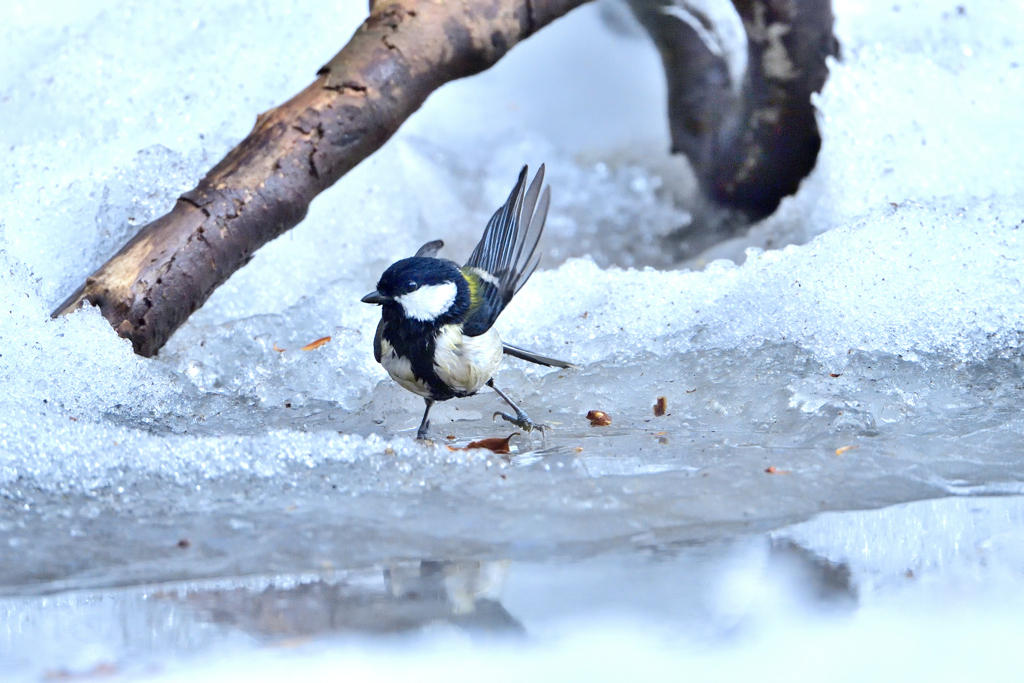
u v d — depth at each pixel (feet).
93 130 34.30
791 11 36.01
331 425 24.64
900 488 18.37
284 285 33.78
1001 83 36.47
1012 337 26.63
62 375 24.63
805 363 26.21
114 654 11.82
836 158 36.68
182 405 25.81
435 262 21.09
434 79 30.01
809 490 18.22
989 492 18.11
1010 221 29.55
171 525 16.85
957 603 12.91
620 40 57.72
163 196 30.89
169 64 36.68
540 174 24.20
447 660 11.41
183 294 26.58
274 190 27.55
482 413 25.62
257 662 11.42
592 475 19.33
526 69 53.98
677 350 27.84
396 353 21.57
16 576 14.61
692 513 16.99
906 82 36.76
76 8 40.14
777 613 12.73
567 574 14.28
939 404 24.23
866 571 14.14
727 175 40.34
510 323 29.19
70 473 19.36
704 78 39.47
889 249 28.63
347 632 12.41
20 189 30.83
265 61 37.22
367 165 38.11
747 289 29.09
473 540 15.88
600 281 30.94
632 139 53.11
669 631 12.21
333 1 38.99
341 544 15.80
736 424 23.57
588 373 27.14
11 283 25.29
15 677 11.16
